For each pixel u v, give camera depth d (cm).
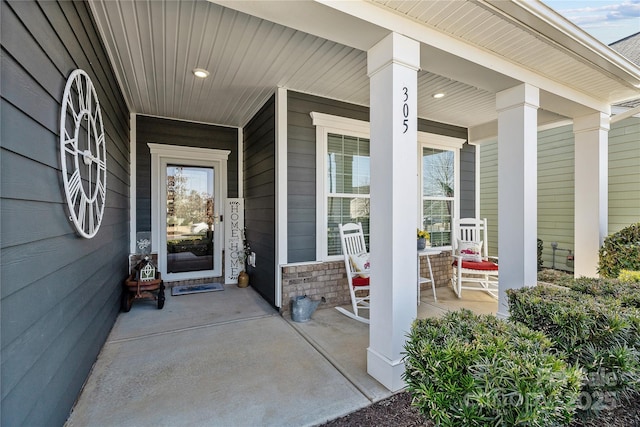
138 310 358
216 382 207
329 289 372
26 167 119
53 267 145
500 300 299
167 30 236
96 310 233
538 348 126
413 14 200
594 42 245
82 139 189
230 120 471
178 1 203
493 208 698
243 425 166
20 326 115
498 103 299
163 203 458
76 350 183
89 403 182
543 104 336
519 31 221
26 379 120
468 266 414
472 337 134
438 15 202
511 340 131
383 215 206
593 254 374
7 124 105
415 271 207
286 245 351
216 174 494
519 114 283
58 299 152
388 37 202
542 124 443
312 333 291
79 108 179
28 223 120
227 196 500
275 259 358
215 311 355
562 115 397
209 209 492
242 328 304
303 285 356
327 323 318
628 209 491
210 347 261
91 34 214
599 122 368
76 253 179
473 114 459
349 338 279
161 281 365
